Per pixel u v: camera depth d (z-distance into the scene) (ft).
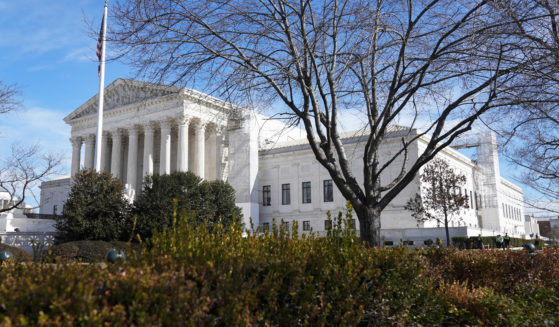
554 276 37.29
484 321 25.67
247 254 21.26
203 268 18.54
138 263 18.99
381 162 176.96
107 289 15.40
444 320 26.22
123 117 207.21
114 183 98.84
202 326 15.35
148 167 195.31
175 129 209.97
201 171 189.88
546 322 22.93
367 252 24.59
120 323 13.50
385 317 22.40
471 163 233.14
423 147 177.06
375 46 41.63
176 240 23.40
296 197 204.54
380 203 41.09
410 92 38.09
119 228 93.35
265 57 40.19
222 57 39.88
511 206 301.84
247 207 197.98
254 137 207.31
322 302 19.35
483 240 138.10
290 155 208.85
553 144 45.73
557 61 32.04
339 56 44.83
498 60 34.58
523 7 34.94
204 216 104.22
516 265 36.68
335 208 192.44
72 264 18.44
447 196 137.59
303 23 39.47
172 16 38.40
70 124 232.32
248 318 16.69
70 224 92.63
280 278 19.33
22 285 15.01
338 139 43.11
